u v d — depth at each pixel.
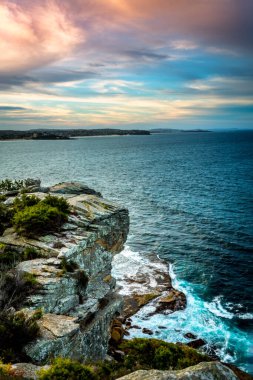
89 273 22.03
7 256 19.75
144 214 70.62
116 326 28.31
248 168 145.88
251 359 27.23
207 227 60.81
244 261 45.69
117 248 30.81
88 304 19.53
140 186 104.69
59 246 21.36
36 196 30.75
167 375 8.19
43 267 18.91
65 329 14.43
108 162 181.50
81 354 16.70
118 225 29.70
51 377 9.74
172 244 52.75
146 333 29.88
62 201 26.42
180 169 146.50
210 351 28.02
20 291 16.30
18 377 9.91
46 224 23.16
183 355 16.78
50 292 16.94
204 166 156.50
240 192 92.06
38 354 12.62
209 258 46.97
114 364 15.16
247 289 38.06
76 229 24.17
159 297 35.94
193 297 36.44
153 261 46.22
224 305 34.97
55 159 199.00
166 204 79.50
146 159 197.75
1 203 28.14
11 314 13.71
